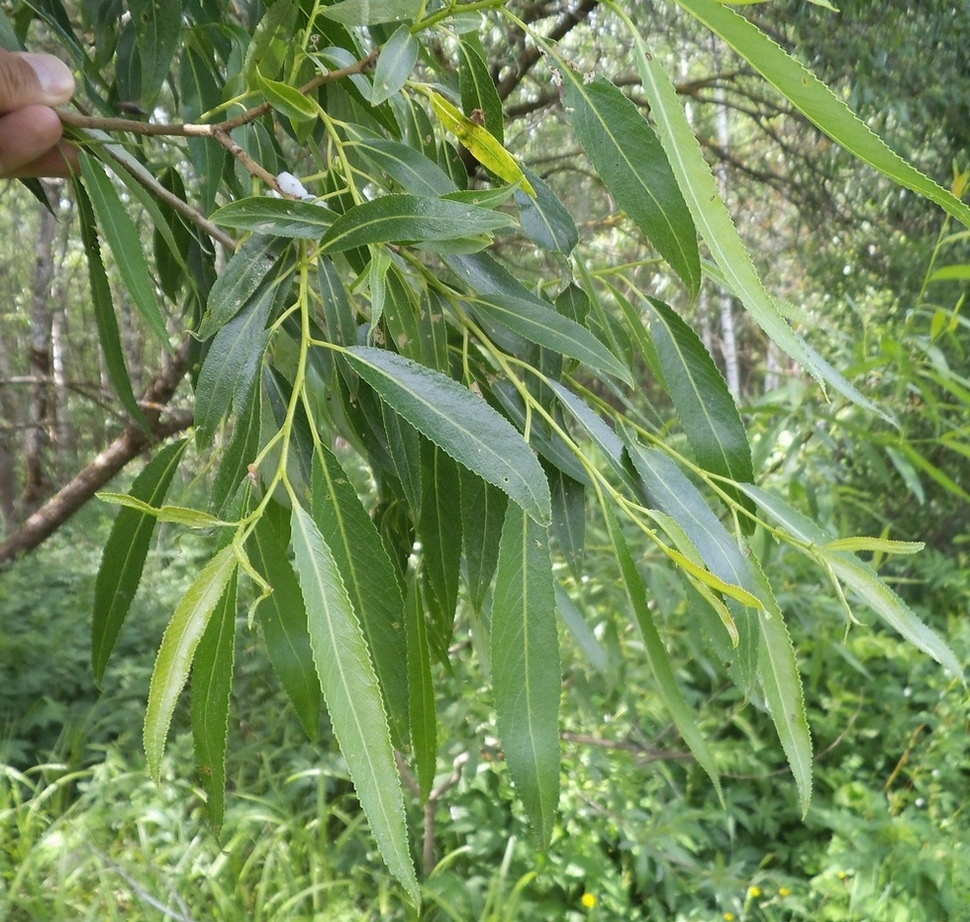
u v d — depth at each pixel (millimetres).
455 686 2152
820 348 3143
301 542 357
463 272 579
